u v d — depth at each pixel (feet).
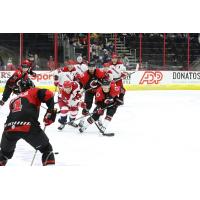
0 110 40.73
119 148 25.07
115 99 28.48
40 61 63.00
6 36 62.23
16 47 62.69
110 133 29.09
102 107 28.45
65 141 27.02
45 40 63.05
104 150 24.50
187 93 58.85
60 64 63.93
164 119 36.35
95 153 23.71
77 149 24.73
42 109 41.60
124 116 37.81
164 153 23.68
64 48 64.18
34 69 62.69
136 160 21.76
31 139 18.20
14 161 21.89
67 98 30.22
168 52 67.87
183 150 24.53
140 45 65.31
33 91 18.39
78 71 41.65
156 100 50.06
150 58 67.41
